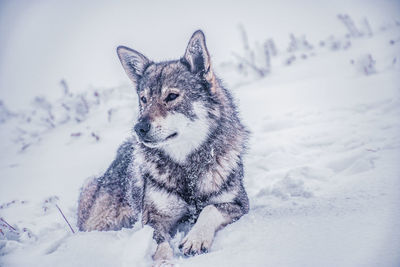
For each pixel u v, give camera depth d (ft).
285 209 9.39
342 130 17.48
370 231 6.94
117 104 32.68
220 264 6.93
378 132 15.55
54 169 20.75
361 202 8.61
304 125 20.02
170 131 10.57
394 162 11.39
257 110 25.48
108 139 24.53
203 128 10.68
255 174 15.10
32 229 12.03
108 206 12.10
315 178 12.08
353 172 11.67
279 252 6.87
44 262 8.36
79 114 31.07
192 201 10.69
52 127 31.50
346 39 43.60
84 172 18.86
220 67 46.52
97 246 8.87
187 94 10.93
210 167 10.52
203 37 10.89
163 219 10.55
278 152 16.33
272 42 49.49
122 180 12.45
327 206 8.85
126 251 8.13
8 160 25.31
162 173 10.64
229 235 8.35
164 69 11.61
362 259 6.00
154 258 8.30
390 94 21.24
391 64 27.89
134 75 12.89
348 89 24.97
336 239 6.89
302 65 37.52
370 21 52.85
